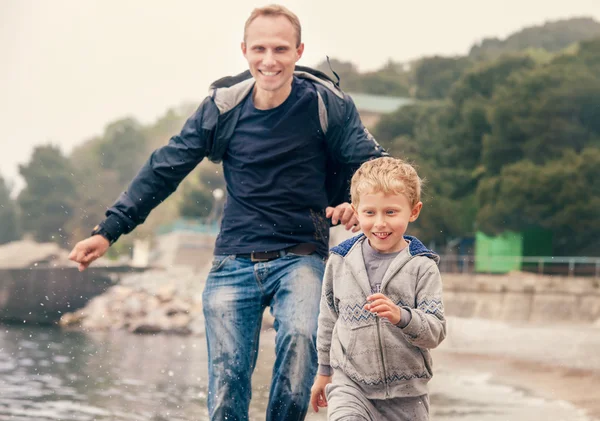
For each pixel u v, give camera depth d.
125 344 21.77
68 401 7.74
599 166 36.31
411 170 3.24
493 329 21.64
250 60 4.10
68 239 77.94
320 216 4.16
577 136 38.53
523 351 17.34
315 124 4.14
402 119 49.62
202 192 70.31
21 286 36.44
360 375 3.21
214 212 63.47
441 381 10.48
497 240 40.31
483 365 13.63
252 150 4.12
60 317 33.97
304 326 3.89
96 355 16.31
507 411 7.44
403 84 78.50
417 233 41.50
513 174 37.62
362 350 3.21
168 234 59.91
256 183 4.11
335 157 4.28
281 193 4.08
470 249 43.00
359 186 3.23
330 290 3.37
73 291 35.97
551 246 39.56
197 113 4.26
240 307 4.08
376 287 3.23
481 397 8.64
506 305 33.47
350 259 3.29
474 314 34.16
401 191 3.18
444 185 42.00
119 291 34.38
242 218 4.12
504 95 40.09
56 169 82.25
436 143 44.91
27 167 81.38
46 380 9.91
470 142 42.22
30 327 32.28
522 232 39.88
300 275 3.99
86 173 88.25
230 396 3.99
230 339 4.04
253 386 8.11
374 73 80.50
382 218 3.18
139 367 12.33
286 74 4.07
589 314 31.62
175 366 12.57
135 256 64.19
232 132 4.19
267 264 4.05
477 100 43.06
